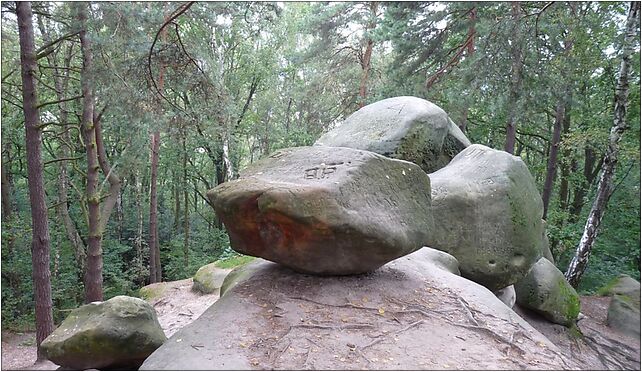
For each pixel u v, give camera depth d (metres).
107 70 7.58
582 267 10.50
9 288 12.93
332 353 3.32
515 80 9.56
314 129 17.58
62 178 14.17
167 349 3.44
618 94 9.66
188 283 10.97
